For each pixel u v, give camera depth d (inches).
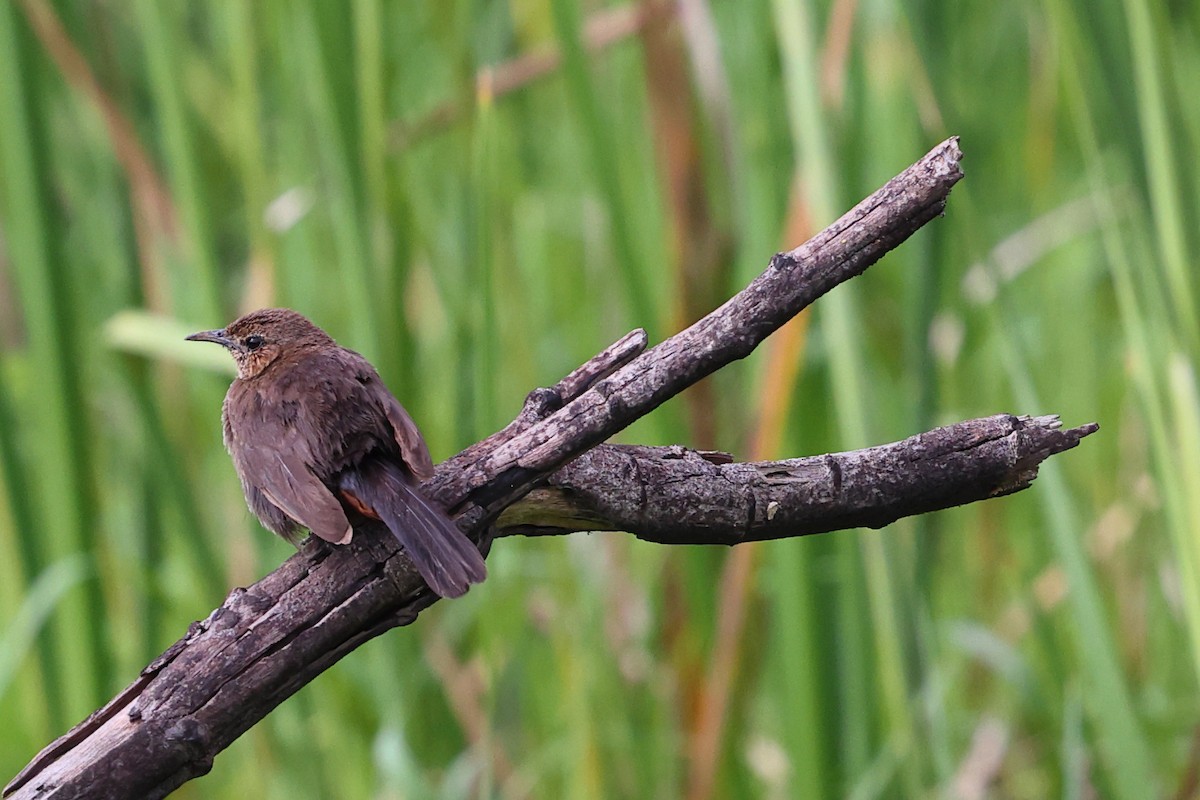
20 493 412.8
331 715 406.3
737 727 405.1
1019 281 552.4
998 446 252.2
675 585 427.5
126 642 454.3
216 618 245.8
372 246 383.6
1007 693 459.8
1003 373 495.5
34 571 414.9
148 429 414.3
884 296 445.1
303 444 289.4
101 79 455.8
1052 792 418.3
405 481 263.7
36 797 236.4
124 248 443.5
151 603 416.5
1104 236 346.9
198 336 363.6
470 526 252.5
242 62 411.8
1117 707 341.4
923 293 389.1
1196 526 325.1
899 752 352.5
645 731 417.4
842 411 328.8
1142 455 497.0
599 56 488.1
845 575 375.9
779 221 398.9
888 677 349.1
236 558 458.6
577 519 259.1
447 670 428.5
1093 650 344.5
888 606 346.9
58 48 417.4
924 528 389.1
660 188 419.8
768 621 428.1
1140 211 330.6
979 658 448.1
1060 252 542.0
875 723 396.5
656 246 440.8
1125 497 494.0
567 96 382.0
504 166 459.5
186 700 240.8
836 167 335.9
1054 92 518.6
